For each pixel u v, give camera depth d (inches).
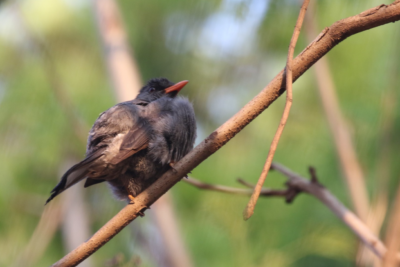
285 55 444.8
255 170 394.0
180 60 463.5
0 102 436.8
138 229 440.5
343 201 367.9
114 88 410.0
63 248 487.5
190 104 332.8
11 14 465.4
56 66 453.4
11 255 442.0
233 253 350.9
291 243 350.6
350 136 350.0
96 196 486.3
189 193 392.5
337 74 392.8
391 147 344.8
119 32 425.7
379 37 394.6
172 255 351.3
